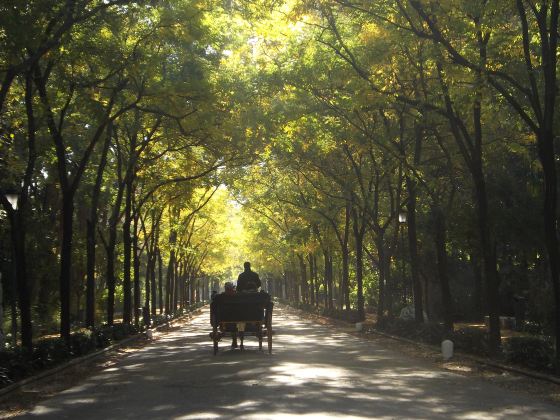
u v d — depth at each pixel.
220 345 24.66
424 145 26.95
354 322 38.94
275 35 18.56
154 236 45.56
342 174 33.59
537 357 14.73
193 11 17.53
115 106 22.75
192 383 13.11
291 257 67.31
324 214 41.22
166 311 52.44
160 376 14.70
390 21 16.81
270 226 62.50
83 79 17.98
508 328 31.42
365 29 20.05
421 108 19.27
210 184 33.06
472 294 40.16
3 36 13.59
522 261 30.41
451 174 22.61
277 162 35.09
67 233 19.84
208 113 20.38
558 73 16.86
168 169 32.12
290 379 13.34
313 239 51.69
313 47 22.61
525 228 23.95
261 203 49.59
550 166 14.39
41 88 17.14
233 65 24.09
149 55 18.70
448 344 17.98
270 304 20.25
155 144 29.36
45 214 32.78
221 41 22.58
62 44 14.52
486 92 15.54
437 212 23.83
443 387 12.49
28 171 17.09
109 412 9.98
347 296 43.19
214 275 112.62
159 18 18.56
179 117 19.69
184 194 33.56
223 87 21.45
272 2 17.20
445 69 15.88
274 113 24.72
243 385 12.47
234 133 24.12
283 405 10.02
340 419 8.86
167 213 46.03
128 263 31.38
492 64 16.59
